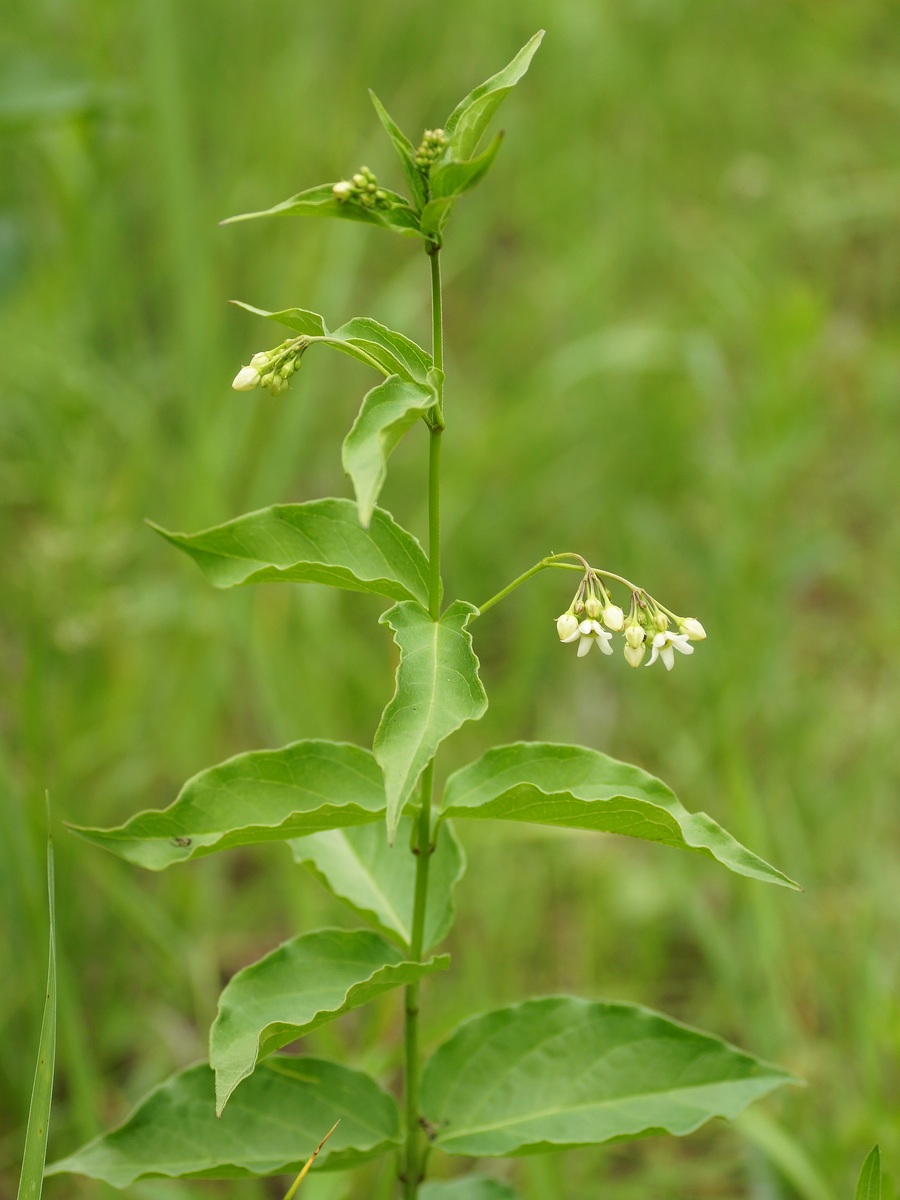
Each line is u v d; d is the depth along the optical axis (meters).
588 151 8.26
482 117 2.38
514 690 5.35
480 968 4.07
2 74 4.93
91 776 4.84
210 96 7.40
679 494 6.47
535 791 2.30
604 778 2.56
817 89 9.37
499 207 8.23
